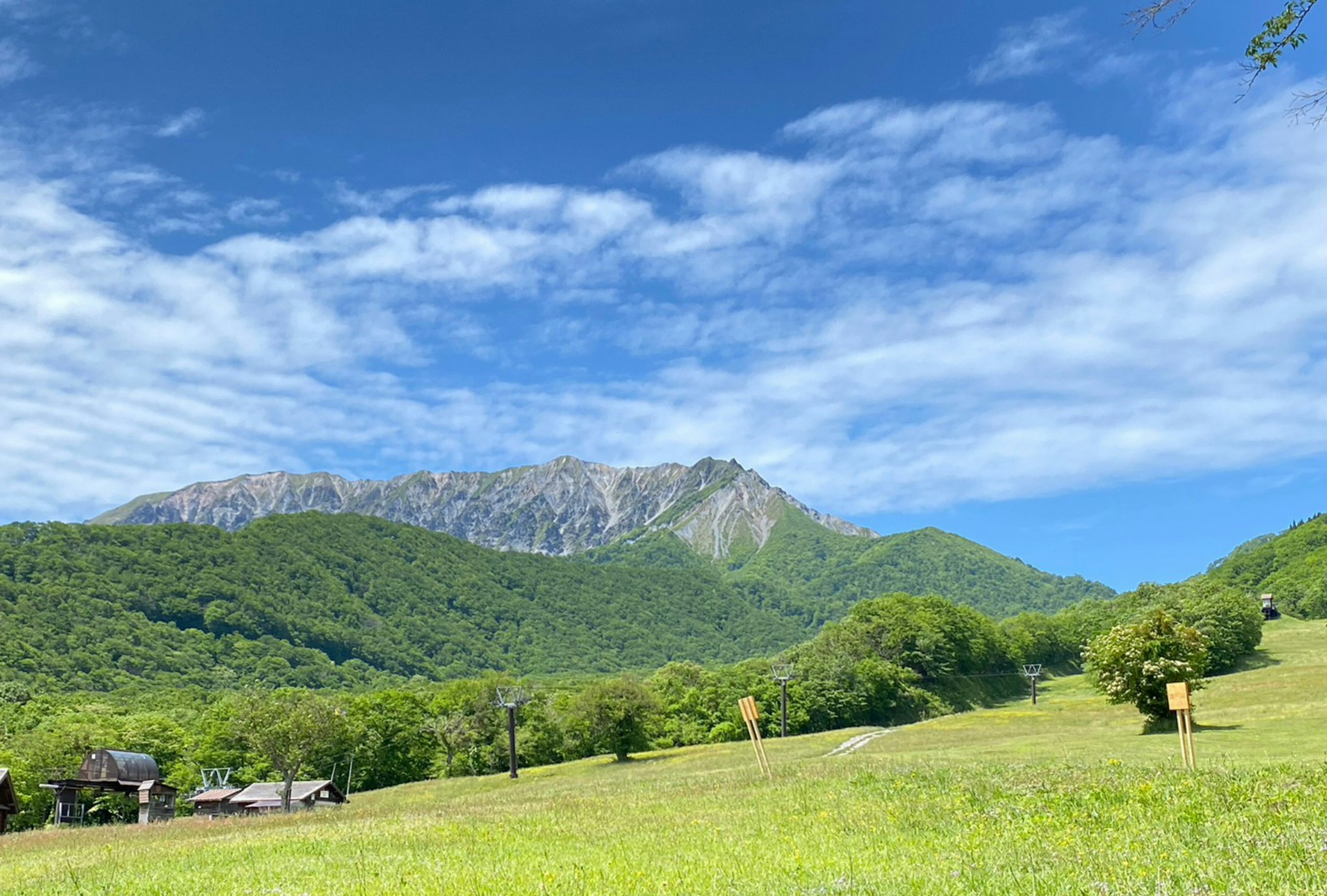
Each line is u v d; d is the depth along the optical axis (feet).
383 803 229.25
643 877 45.57
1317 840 37.86
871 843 55.21
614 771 284.00
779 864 47.47
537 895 41.93
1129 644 198.70
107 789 254.47
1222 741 158.61
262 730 227.61
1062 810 60.44
